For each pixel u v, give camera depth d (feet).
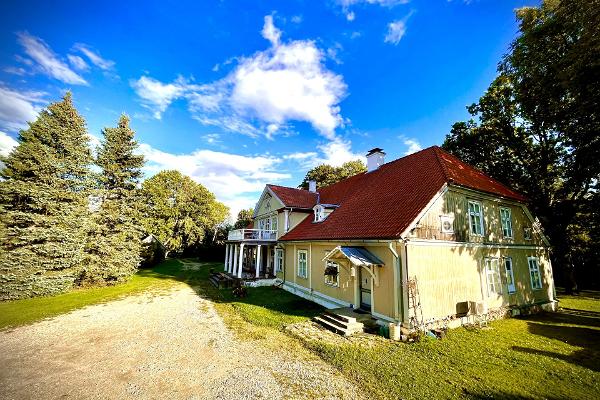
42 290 52.19
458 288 35.45
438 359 24.53
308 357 25.32
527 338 30.50
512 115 62.54
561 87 39.32
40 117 57.06
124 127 76.79
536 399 18.48
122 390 19.90
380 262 33.68
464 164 47.65
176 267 106.22
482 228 40.42
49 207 54.44
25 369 23.32
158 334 31.89
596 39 30.25
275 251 70.59
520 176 63.05
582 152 47.34
